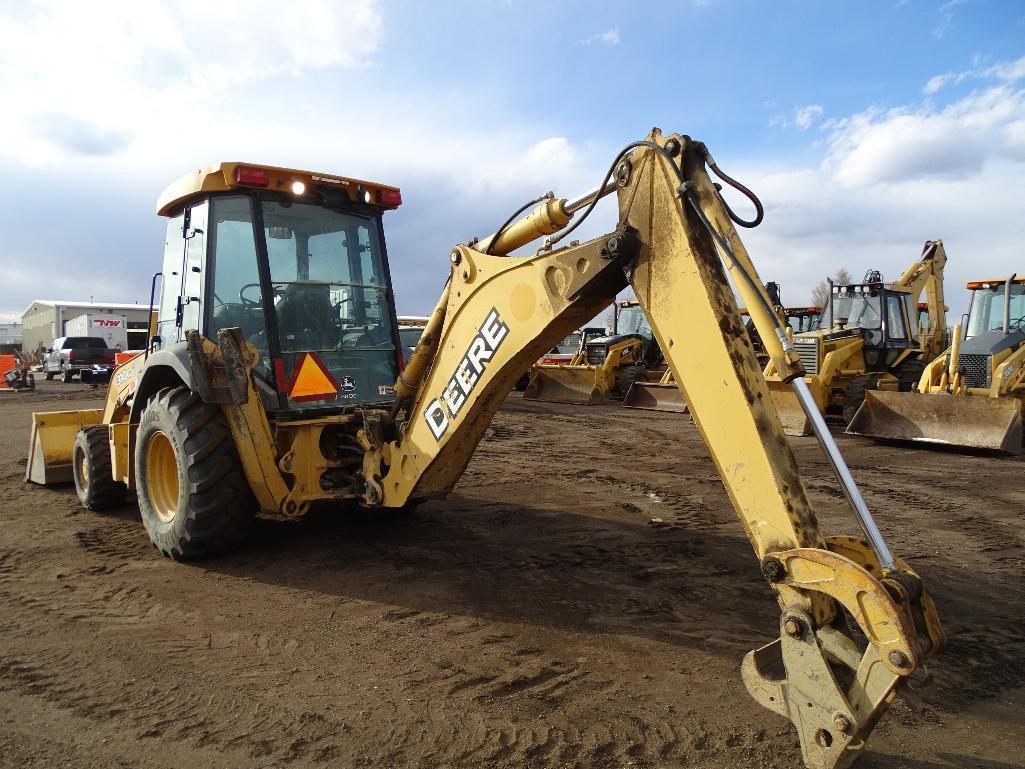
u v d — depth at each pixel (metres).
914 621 2.36
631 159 3.10
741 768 2.61
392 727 2.89
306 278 5.36
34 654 3.55
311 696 3.13
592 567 4.88
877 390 11.78
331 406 5.33
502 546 5.36
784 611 2.46
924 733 2.89
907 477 8.18
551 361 21.23
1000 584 4.70
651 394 15.31
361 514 6.23
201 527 4.80
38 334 47.75
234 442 4.91
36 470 7.77
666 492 7.33
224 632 3.81
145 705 3.06
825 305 14.47
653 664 3.44
